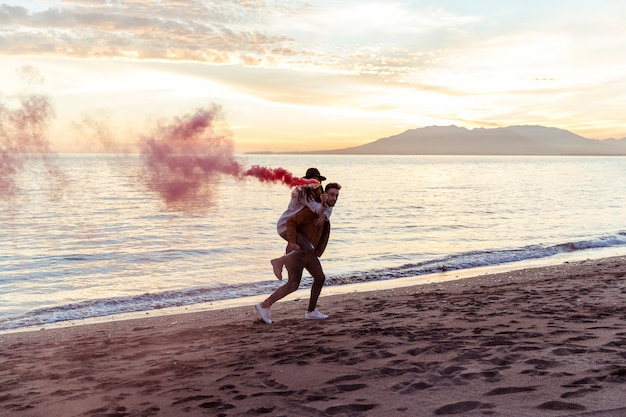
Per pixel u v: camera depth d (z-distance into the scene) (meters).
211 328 8.12
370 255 20.05
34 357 7.10
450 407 3.59
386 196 55.94
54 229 28.97
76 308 12.48
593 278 11.05
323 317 8.27
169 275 16.69
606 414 3.20
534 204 45.34
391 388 4.15
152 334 8.24
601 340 5.21
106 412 4.18
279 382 4.62
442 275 15.13
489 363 4.64
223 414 3.88
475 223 31.56
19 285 15.57
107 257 20.19
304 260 7.93
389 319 7.69
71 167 131.12
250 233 27.30
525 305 8.03
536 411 3.36
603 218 33.56
